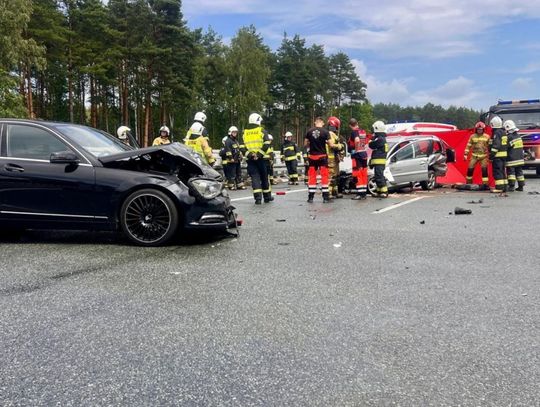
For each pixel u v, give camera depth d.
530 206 10.24
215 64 59.31
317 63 70.06
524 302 3.87
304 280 4.49
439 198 12.12
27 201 6.07
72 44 41.62
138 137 52.00
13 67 27.48
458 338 3.17
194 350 2.99
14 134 6.26
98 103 49.94
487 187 14.77
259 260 5.26
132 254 5.57
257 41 63.78
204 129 9.56
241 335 3.22
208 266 5.00
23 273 4.70
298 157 23.16
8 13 26.36
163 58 43.38
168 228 5.95
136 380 2.62
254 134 10.67
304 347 3.04
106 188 5.98
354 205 10.57
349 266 5.00
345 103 78.88
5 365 2.79
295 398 2.44
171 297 3.99
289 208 10.03
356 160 11.95
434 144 14.78
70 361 2.84
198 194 6.04
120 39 43.72
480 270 4.85
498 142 13.38
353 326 3.37
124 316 3.55
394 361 2.85
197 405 2.38
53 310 3.67
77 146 6.20
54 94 51.06
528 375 2.68
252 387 2.55
